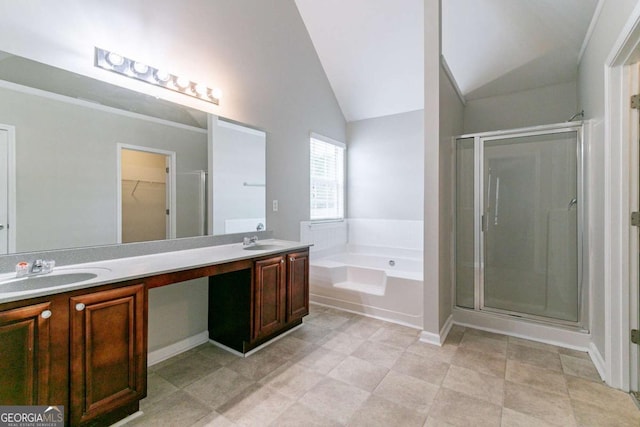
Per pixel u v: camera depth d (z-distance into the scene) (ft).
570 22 8.70
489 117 11.89
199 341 8.15
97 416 4.65
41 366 4.09
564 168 8.53
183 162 7.68
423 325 8.29
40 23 5.38
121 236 6.49
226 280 7.84
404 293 9.41
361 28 11.41
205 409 5.46
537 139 8.86
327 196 13.89
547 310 8.84
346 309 10.62
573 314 8.41
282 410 5.44
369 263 14.03
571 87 10.48
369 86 13.28
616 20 5.96
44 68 5.44
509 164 9.26
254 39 9.64
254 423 5.11
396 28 11.00
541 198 8.86
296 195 11.71
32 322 4.01
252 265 7.32
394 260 13.38
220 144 8.57
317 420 5.18
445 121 8.75
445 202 8.79
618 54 5.79
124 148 6.55
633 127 5.98
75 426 4.42
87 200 5.99
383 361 7.17
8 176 5.08
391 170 14.03
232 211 8.97
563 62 10.07
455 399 5.74
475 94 11.98
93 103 6.07
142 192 6.86
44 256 5.43
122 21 6.40
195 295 8.07
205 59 8.09
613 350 6.15
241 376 6.54
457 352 7.63
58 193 5.62
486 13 9.47
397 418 5.22
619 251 6.09
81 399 4.47
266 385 6.20
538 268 8.93
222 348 7.88
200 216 8.09
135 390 5.12
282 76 10.85
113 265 5.84
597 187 7.26
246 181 9.41
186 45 7.63
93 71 6.05
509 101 11.53
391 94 13.25
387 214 14.17
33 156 5.33
